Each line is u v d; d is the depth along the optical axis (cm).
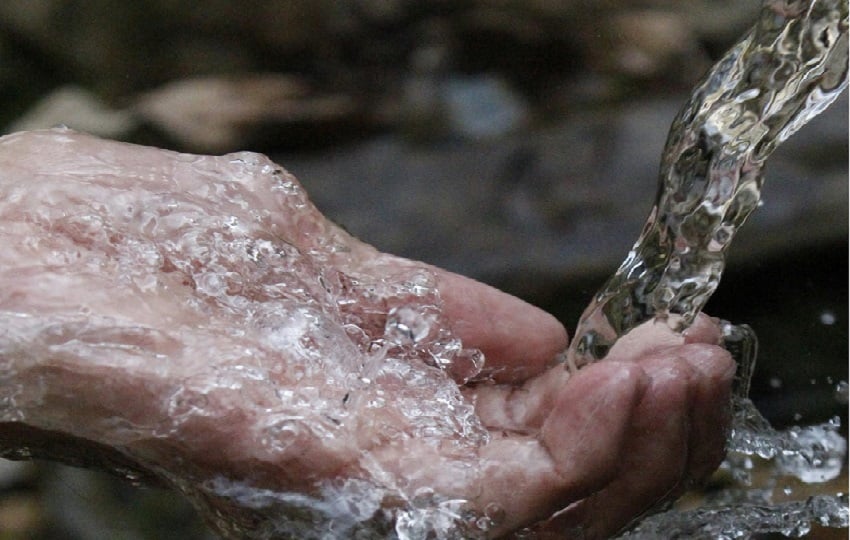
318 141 144
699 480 75
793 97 74
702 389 73
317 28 159
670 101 136
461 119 144
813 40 74
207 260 77
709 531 77
